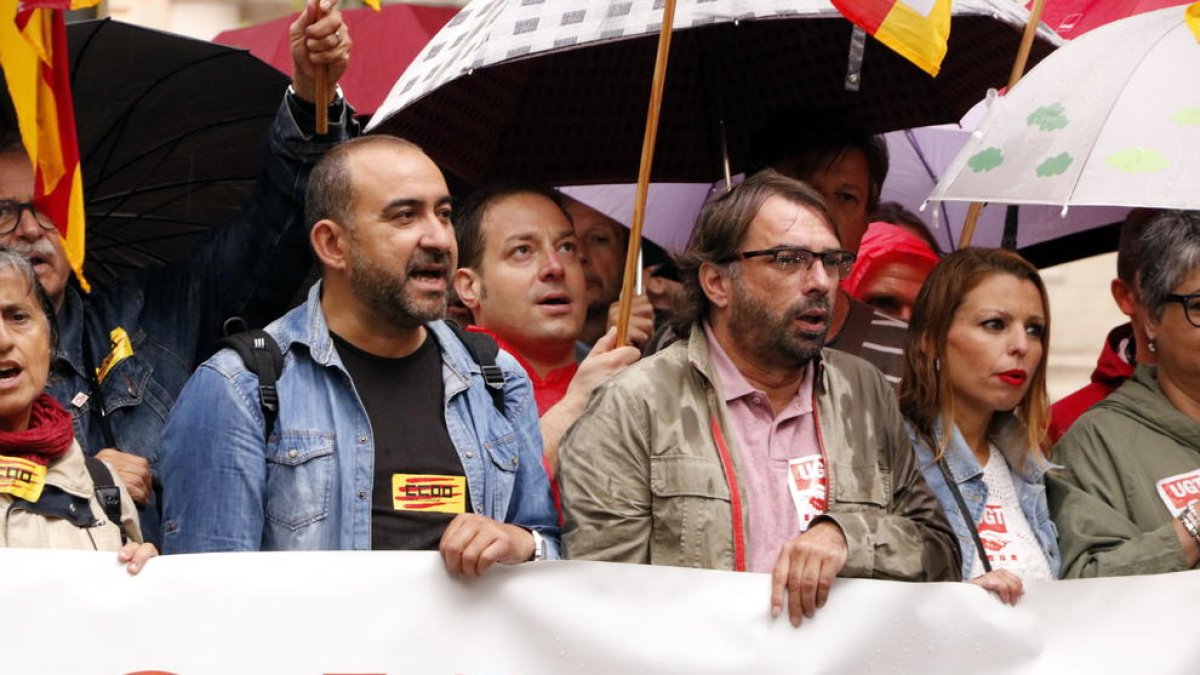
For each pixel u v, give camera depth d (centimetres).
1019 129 583
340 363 530
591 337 741
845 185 688
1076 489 607
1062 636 534
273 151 610
